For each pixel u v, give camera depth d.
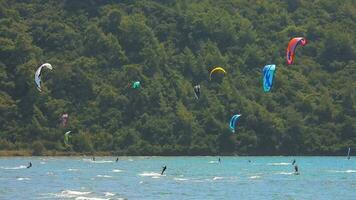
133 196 191.62
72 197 186.75
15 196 188.88
